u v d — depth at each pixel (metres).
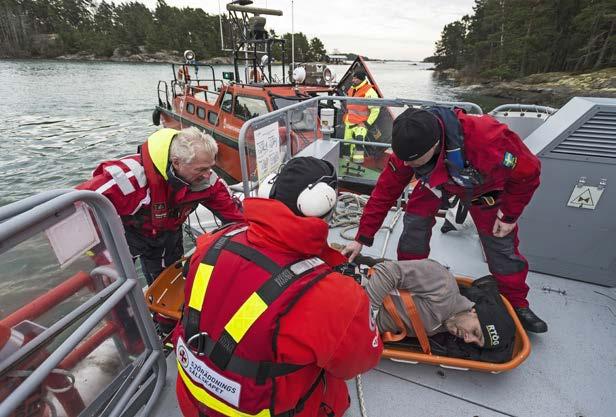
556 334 1.89
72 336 1.05
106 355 1.29
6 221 0.82
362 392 1.58
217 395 0.85
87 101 19.95
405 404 1.54
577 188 2.01
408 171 1.79
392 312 1.64
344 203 3.38
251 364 0.79
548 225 2.17
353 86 5.56
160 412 1.50
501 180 1.56
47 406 1.08
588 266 2.19
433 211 2.02
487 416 1.48
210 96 8.36
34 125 14.23
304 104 2.76
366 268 1.96
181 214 1.95
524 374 1.67
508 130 1.49
